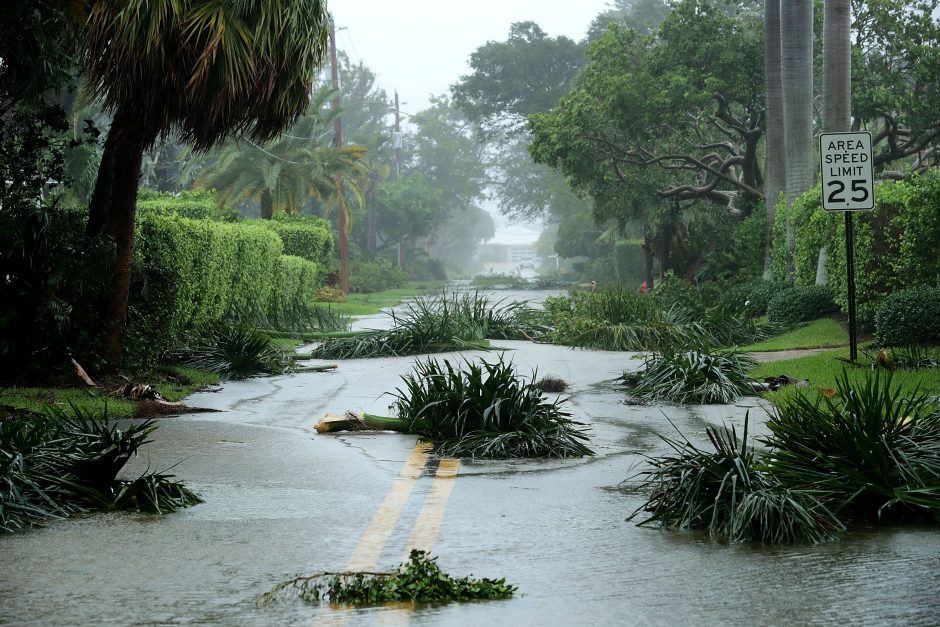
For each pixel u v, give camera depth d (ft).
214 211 128.67
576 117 132.26
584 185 141.08
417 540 22.03
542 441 33.22
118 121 44.57
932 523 23.52
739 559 20.33
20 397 42.04
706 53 126.21
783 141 110.32
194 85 40.83
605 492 27.45
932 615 16.49
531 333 85.25
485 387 35.63
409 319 77.20
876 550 20.97
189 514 24.64
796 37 99.71
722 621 16.28
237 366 57.21
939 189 61.16
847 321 75.92
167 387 49.08
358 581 18.08
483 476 29.81
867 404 25.59
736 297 97.60
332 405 45.73
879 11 126.52
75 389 45.24
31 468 25.25
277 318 83.97
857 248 69.46
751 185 136.15
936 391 40.75
